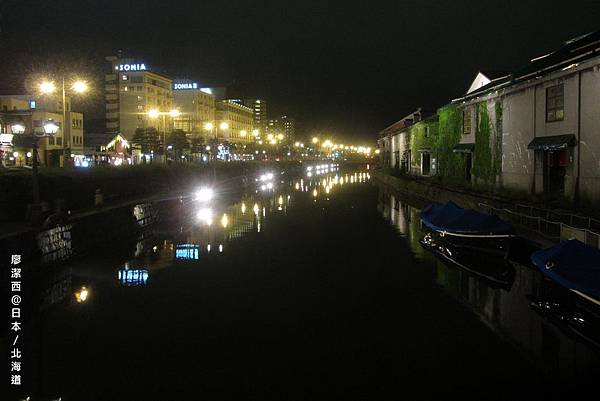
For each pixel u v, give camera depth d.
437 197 40.50
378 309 15.57
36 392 10.29
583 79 24.62
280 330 13.79
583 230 16.56
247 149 135.25
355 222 34.72
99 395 10.15
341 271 20.48
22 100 75.69
